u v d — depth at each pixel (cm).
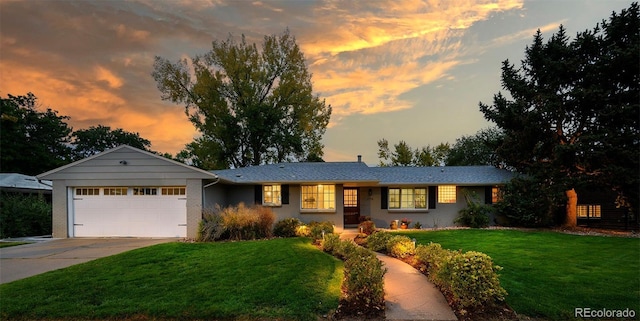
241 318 533
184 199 1403
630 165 1581
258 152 3067
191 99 2958
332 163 2005
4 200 1570
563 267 841
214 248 1057
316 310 562
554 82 1747
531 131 1744
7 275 789
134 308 561
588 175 1647
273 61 3122
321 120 3219
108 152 1410
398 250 994
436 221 1805
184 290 646
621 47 1644
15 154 2870
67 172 1411
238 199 1734
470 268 581
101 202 1420
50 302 592
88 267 825
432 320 540
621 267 845
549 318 542
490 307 565
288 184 1700
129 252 997
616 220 1845
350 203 1845
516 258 951
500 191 1817
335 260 909
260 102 3105
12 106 2911
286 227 1416
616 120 1625
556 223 1848
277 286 657
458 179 1823
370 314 554
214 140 3002
